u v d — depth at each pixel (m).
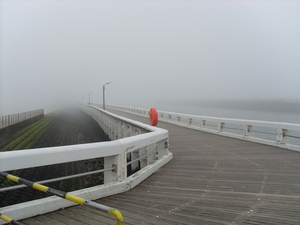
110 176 4.66
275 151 8.73
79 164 11.56
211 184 5.10
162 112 22.53
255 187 4.87
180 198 4.29
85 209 3.74
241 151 8.83
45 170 10.04
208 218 3.48
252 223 3.32
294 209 3.77
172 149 9.28
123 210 3.76
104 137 20.67
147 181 5.33
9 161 3.28
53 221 3.32
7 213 3.21
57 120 35.75
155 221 3.39
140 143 5.42
